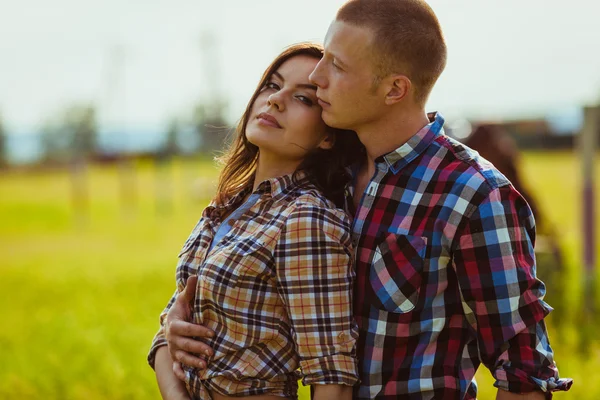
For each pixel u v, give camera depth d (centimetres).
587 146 612
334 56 205
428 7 204
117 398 452
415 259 198
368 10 201
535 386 189
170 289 809
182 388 225
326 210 208
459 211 195
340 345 200
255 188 233
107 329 618
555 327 550
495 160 676
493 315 192
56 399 459
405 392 198
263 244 209
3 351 576
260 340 208
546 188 1920
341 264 203
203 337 213
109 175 3769
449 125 693
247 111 238
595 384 415
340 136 228
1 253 1268
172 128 3475
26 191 2992
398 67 199
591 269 607
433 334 198
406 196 203
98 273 964
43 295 828
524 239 198
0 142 5056
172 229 1554
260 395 208
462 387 199
